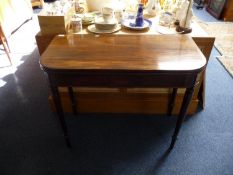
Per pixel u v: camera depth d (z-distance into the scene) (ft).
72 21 4.77
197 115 5.80
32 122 5.62
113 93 5.44
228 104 6.21
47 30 4.69
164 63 3.46
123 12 5.60
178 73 3.34
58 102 4.03
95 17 5.37
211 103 6.23
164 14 5.35
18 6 10.16
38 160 4.65
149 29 5.00
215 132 5.30
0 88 6.92
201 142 5.03
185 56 3.67
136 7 5.92
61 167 4.50
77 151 4.83
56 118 5.71
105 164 4.55
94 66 3.38
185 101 3.95
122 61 3.52
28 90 6.82
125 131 5.32
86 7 5.81
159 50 3.88
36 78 7.41
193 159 4.65
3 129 5.43
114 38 4.40
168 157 4.68
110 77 3.48
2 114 5.89
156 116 5.77
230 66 8.00
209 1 13.46
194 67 3.36
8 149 4.90
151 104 5.61
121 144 4.99
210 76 7.47
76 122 5.59
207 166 4.50
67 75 3.47
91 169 4.46
